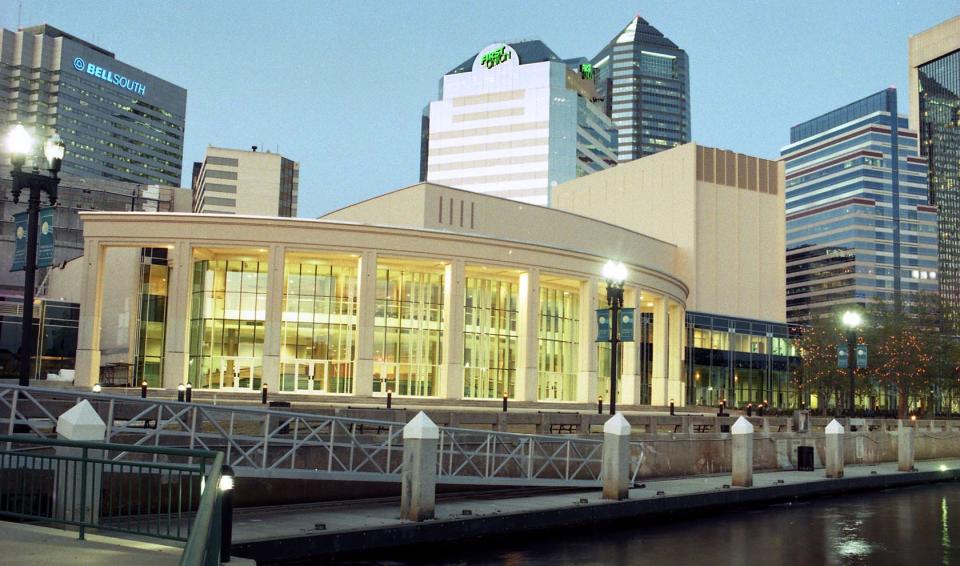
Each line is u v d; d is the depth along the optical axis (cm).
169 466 1232
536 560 1803
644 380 8669
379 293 6425
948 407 12356
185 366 5681
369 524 1908
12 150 2308
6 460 1694
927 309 10150
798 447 3828
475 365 6744
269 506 2256
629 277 7312
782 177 11981
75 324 7888
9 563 1063
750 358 10488
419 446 1995
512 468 2847
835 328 9731
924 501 3052
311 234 5844
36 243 2336
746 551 1958
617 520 2394
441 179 19138
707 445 3528
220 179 17275
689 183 11050
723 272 11244
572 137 18725
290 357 6116
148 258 6631
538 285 6581
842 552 1961
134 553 1170
